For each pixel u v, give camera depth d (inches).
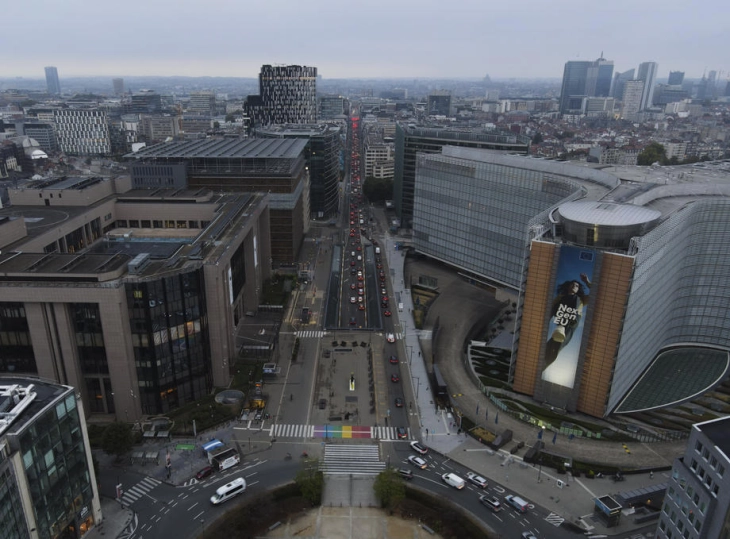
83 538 4160.9
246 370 6653.5
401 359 7116.1
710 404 6230.3
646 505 4623.5
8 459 3341.5
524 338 6117.1
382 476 4547.2
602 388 5698.8
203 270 5797.2
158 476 4879.4
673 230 6048.2
